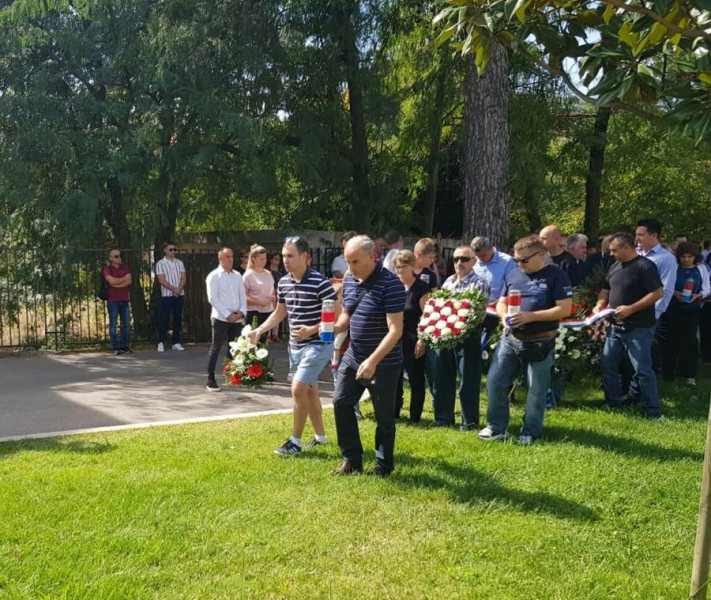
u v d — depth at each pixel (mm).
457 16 4262
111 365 11148
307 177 13906
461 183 17500
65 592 3496
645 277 7320
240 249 14656
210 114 12727
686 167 18453
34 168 13258
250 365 7184
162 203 13508
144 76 12617
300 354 5926
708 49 3703
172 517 4488
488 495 4953
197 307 13797
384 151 16891
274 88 14047
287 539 4184
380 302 5191
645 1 3873
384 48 15570
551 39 4258
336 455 5906
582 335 7824
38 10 12219
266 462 5660
